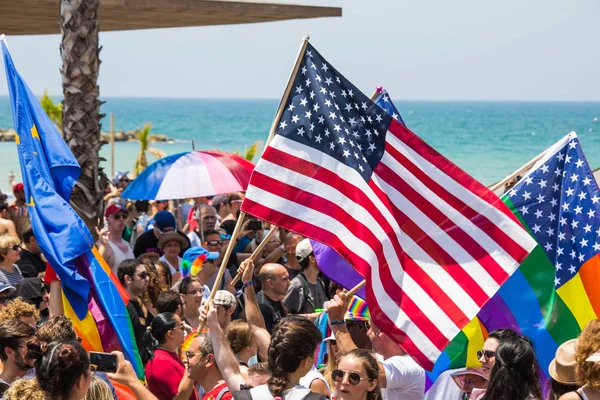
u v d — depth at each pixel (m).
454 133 127.69
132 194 16.44
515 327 10.12
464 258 9.58
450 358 9.91
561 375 7.80
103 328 10.33
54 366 6.61
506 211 9.59
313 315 11.78
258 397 6.99
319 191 9.61
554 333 10.12
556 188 10.38
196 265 12.86
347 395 7.57
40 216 10.38
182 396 9.48
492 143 113.69
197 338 8.76
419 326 9.34
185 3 15.98
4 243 12.23
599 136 123.62
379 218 9.58
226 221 18.19
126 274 11.83
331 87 9.84
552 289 10.23
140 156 39.81
